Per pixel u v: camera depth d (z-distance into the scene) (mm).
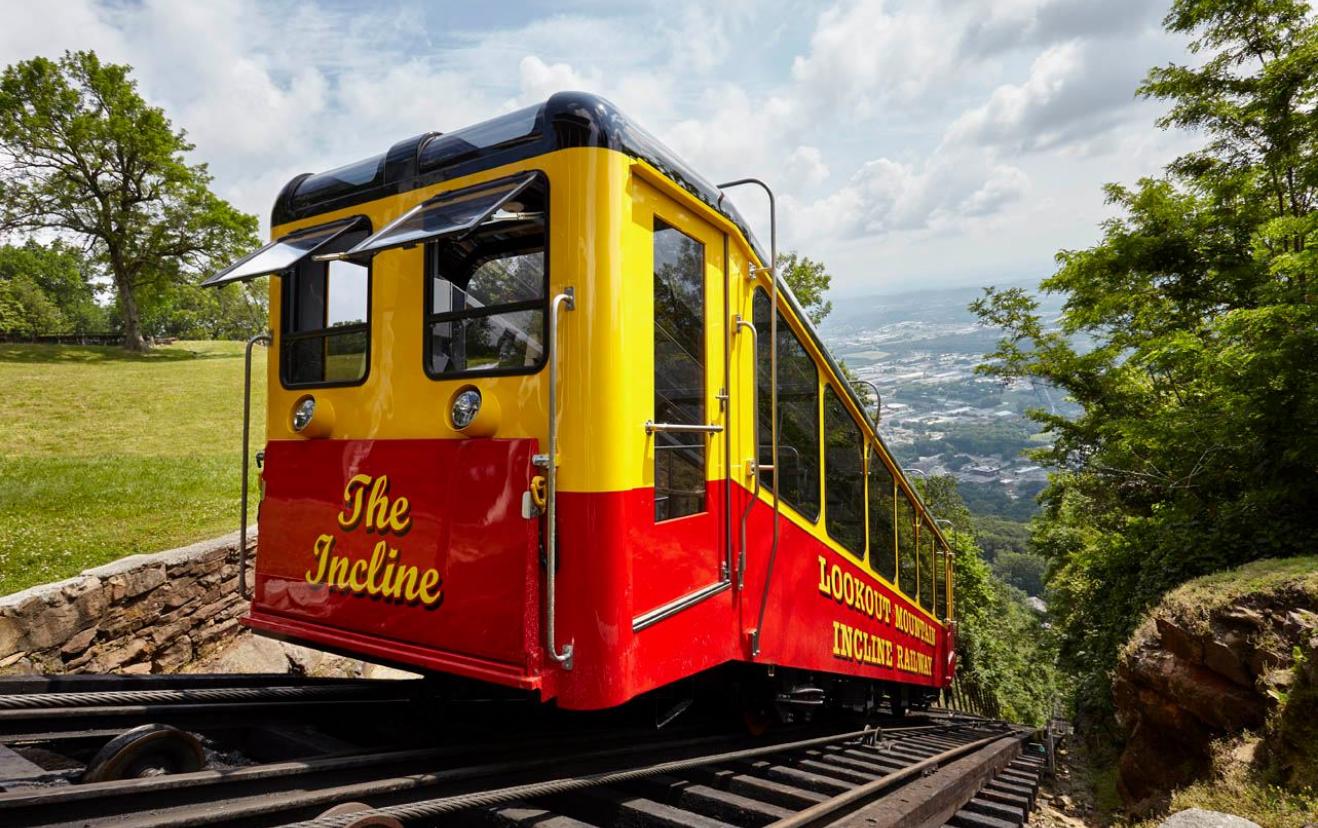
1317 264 7812
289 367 4160
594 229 3141
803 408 5227
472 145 3518
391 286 3719
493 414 3303
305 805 2553
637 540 3188
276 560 3896
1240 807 4484
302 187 4250
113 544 7828
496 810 3002
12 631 4953
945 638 10391
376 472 3484
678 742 4555
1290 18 10898
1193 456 10078
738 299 4234
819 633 5430
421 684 3828
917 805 4152
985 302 17094
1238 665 5910
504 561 3008
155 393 24047
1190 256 11883
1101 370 15562
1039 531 23031
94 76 37906
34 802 2080
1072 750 13016
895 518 7734
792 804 3928
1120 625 11609
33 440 15867
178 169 39531
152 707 3357
